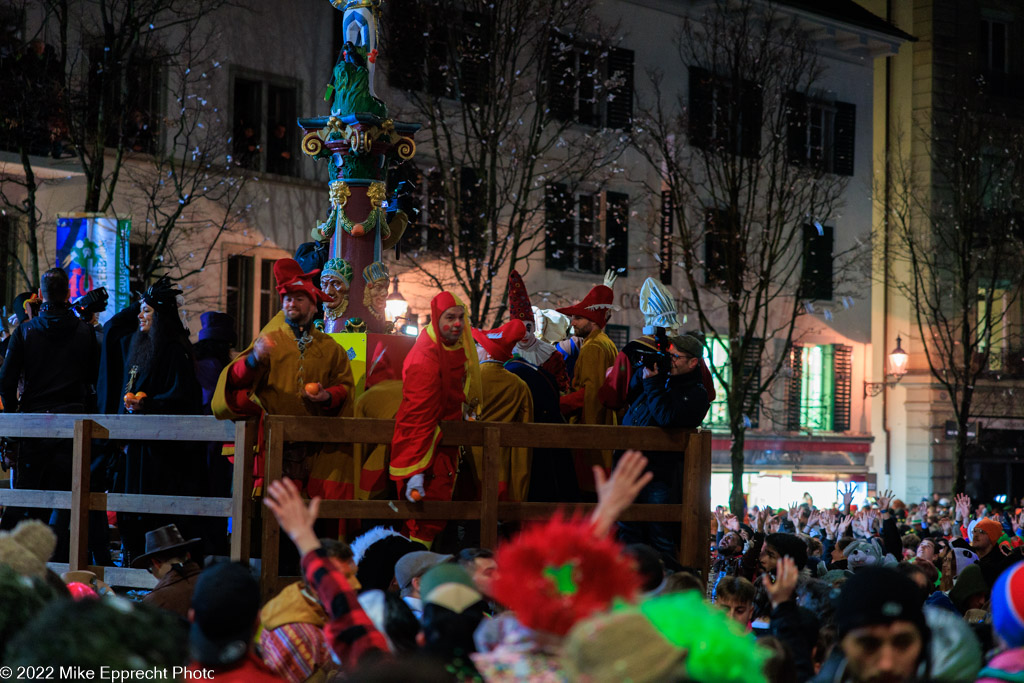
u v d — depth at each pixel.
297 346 9.30
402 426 9.35
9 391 11.23
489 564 7.51
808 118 38.75
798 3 38.81
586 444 10.22
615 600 4.21
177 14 27.98
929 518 27.12
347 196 11.07
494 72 29.72
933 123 41.38
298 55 30.64
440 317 9.55
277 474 8.80
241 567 5.11
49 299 11.37
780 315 39.56
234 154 29.34
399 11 30.62
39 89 24.80
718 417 38.25
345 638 4.90
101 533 10.95
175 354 10.66
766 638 5.82
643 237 36.41
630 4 35.94
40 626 3.87
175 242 27.45
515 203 29.47
